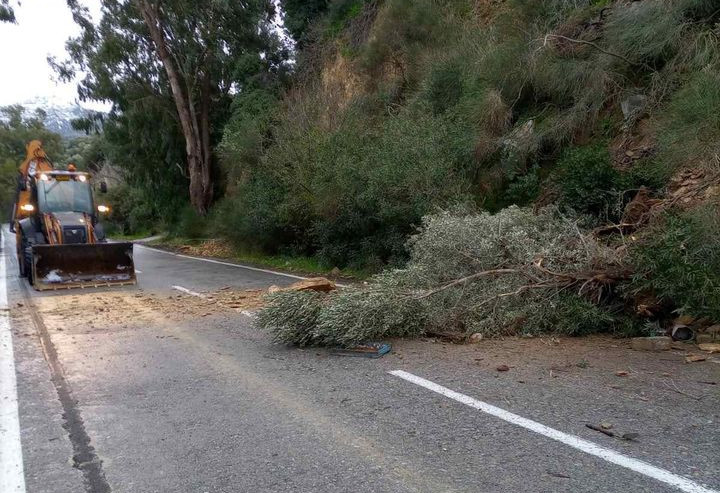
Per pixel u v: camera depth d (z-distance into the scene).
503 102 12.49
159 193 30.78
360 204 12.70
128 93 26.88
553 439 4.30
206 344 7.61
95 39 26.14
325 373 6.18
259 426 4.77
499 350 6.76
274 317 7.17
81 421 4.96
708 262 6.82
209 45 25.33
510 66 12.61
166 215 31.23
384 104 16.56
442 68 14.06
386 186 11.80
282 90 22.78
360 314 6.97
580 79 11.44
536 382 5.59
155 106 27.34
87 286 13.10
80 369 6.54
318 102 17.28
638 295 7.09
